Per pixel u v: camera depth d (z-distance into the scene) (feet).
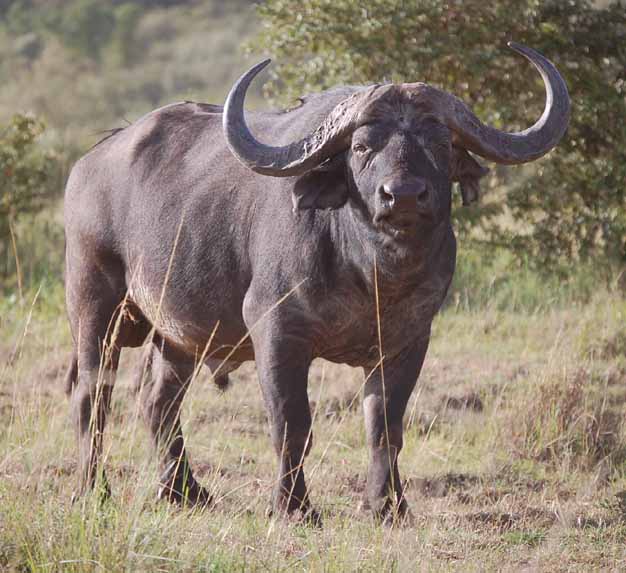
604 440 89.10
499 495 79.25
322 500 75.10
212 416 95.50
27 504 58.03
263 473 82.48
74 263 80.28
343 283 66.85
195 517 66.23
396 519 66.64
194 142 76.74
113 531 55.93
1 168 141.69
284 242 67.72
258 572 56.54
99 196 79.00
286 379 67.82
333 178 65.16
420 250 62.54
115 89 388.57
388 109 62.03
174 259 73.82
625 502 77.30
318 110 69.72
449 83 124.26
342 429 91.56
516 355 110.01
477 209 125.90
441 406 97.81
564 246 127.03
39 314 123.85
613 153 122.11
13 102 338.34
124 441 86.12
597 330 113.50
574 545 67.72
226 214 71.87
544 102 123.03
